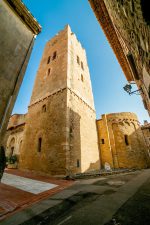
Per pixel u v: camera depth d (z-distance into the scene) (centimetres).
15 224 326
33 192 591
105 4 446
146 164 1538
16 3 261
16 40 249
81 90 1571
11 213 392
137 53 335
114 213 344
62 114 1155
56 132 1121
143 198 430
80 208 399
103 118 1786
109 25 566
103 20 555
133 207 369
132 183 663
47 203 461
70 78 1380
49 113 1283
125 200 428
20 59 247
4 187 648
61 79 1362
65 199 490
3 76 205
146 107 974
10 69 221
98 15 539
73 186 704
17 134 1819
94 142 1559
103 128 1734
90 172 1154
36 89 1678
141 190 520
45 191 610
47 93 1448
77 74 1605
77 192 573
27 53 267
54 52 1808
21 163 1303
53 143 1097
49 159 1062
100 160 1573
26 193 573
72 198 495
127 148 1577
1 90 197
